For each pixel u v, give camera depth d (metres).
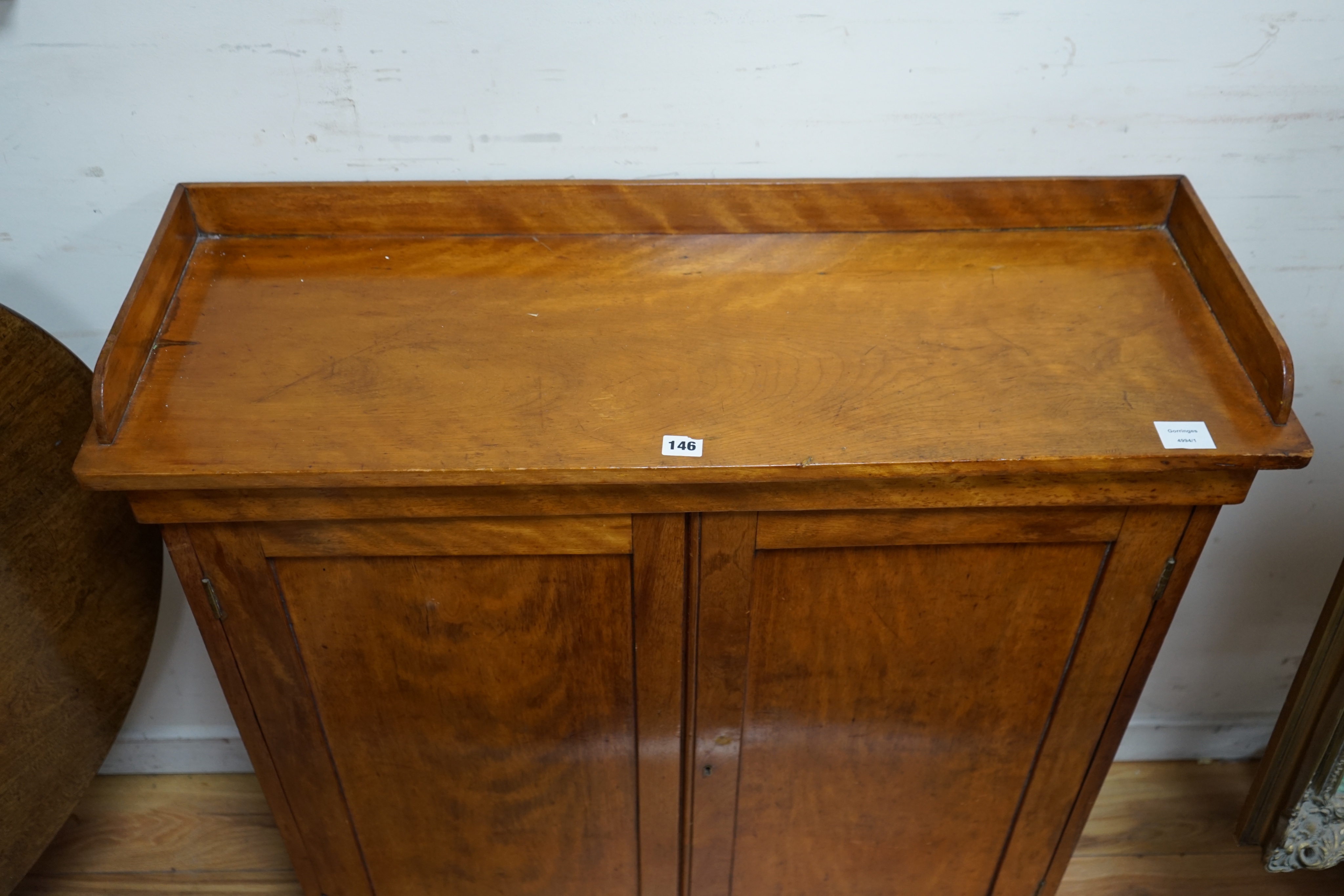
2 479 1.21
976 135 1.24
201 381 1.05
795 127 1.23
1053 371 1.07
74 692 1.36
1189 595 1.69
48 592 1.29
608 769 1.29
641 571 1.08
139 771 1.84
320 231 1.23
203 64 1.16
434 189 1.20
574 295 1.16
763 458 0.97
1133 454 0.98
